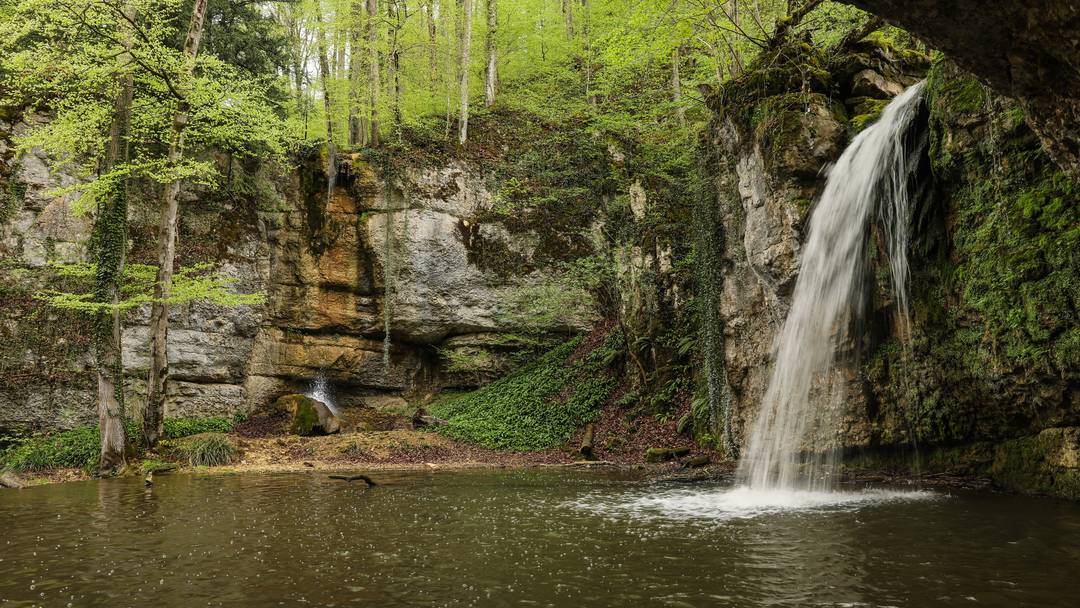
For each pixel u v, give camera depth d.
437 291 23.31
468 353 23.58
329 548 6.24
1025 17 4.68
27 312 17.56
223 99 17.03
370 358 22.97
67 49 15.03
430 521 7.69
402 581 5.01
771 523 7.16
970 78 8.59
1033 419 8.45
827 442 10.85
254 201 22.17
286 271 22.33
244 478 13.21
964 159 8.72
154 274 17.64
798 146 11.10
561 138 25.50
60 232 18.31
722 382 14.58
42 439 16.73
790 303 11.67
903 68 12.08
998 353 8.40
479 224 24.23
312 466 15.52
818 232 10.98
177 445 16.08
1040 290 7.71
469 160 24.91
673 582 4.87
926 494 8.94
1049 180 7.67
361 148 23.75
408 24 26.33
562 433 18.80
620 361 20.23
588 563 5.49
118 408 15.00
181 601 4.61
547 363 22.45
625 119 21.78
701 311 15.66
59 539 6.86
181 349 20.14
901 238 9.89
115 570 5.49
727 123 13.34
